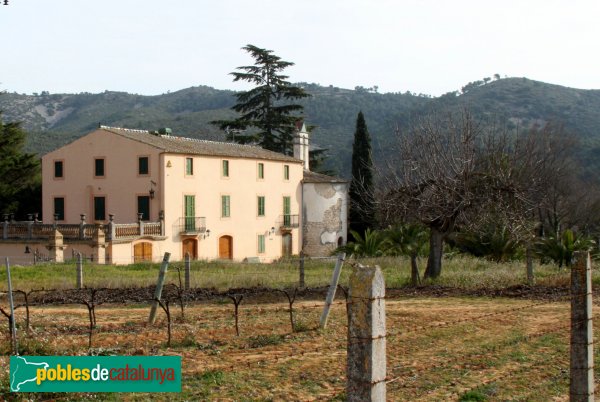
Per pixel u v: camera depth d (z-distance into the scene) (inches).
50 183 1974.7
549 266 1127.6
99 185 1902.1
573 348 314.7
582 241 1284.4
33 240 1668.3
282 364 446.3
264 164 2197.3
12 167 2284.7
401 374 423.2
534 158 1608.0
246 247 2119.8
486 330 570.3
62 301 784.9
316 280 992.2
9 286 480.7
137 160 1847.9
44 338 495.2
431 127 1016.9
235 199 2073.1
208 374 418.9
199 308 714.2
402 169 995.3
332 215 2399.1
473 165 944.3
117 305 752.3
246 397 376.8
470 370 438.0
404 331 558.9
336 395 374.0
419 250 1382.9
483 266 1190.3
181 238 1873.8
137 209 1846.7
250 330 562.6
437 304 740.7
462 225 975.0
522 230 946.7
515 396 385.4
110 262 1631.4
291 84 2733.8
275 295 821.2
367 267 233.8
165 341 514.6
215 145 2149.4
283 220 2283.5
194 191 1914.4
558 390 396.5
